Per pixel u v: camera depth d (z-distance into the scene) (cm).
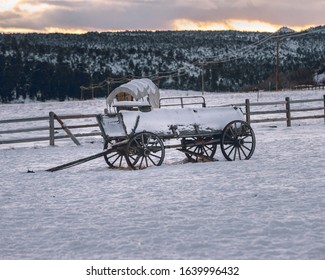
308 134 3195
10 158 2555
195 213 1175
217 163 2055
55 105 12794
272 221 1069
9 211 1280
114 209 1256
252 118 5122
